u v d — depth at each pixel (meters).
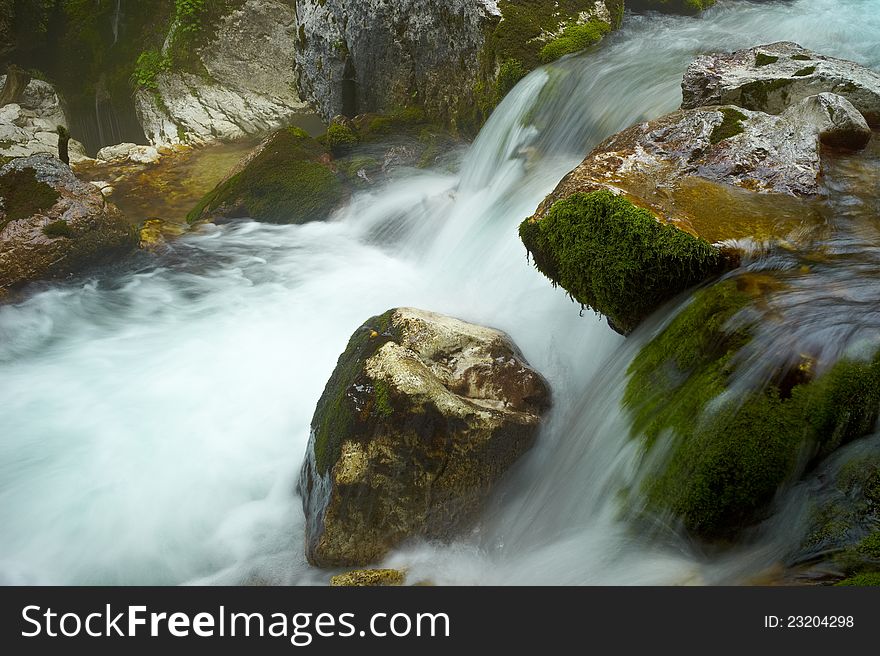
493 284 6.32
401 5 10.25
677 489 3.39
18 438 5.39
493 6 9.18
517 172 7.83
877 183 4.72
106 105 16.53
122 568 4.41
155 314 7.28
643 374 3.97
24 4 16.44
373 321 4.89
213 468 5.04
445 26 9.83
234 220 9.72
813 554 2.96
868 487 2.99
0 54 16.23
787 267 3.99
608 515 3.66
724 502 3.25
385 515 4.07
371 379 4.20
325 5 11.34
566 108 8.02
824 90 5.54
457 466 4.12
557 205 4.48
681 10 10.46
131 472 5.02
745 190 4.63
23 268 7.59
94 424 5.54
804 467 3.20
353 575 3.91
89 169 13.51
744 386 3.42
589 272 4.24
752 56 6.28
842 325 3.44
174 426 5.47
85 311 7.35
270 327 6.85
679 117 5.23
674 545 3.38
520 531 4.07
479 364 4.49
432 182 9.49
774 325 3.56
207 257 8.55
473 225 7.47
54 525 4.65
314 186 9.57
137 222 10.98
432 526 4.11
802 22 9.53
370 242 8.81
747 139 4.92
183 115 15.38
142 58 15.80
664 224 4.15
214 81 15.64
